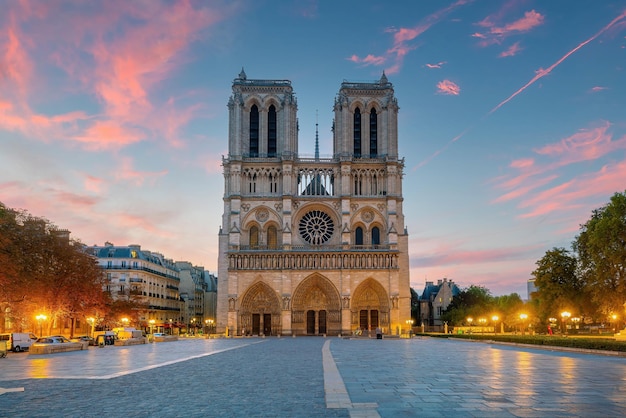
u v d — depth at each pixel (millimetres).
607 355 54969
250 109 164750
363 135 164625
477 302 185250
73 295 99875
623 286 89562
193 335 155250
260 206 157875
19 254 86188
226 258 156250
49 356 60344
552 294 110750
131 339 92312
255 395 26125
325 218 160750
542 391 26344
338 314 153750
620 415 20156
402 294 156625
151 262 168625
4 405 23484
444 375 34375
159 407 22766
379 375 34750
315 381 32094
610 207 94062
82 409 22406
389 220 158000
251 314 154250
